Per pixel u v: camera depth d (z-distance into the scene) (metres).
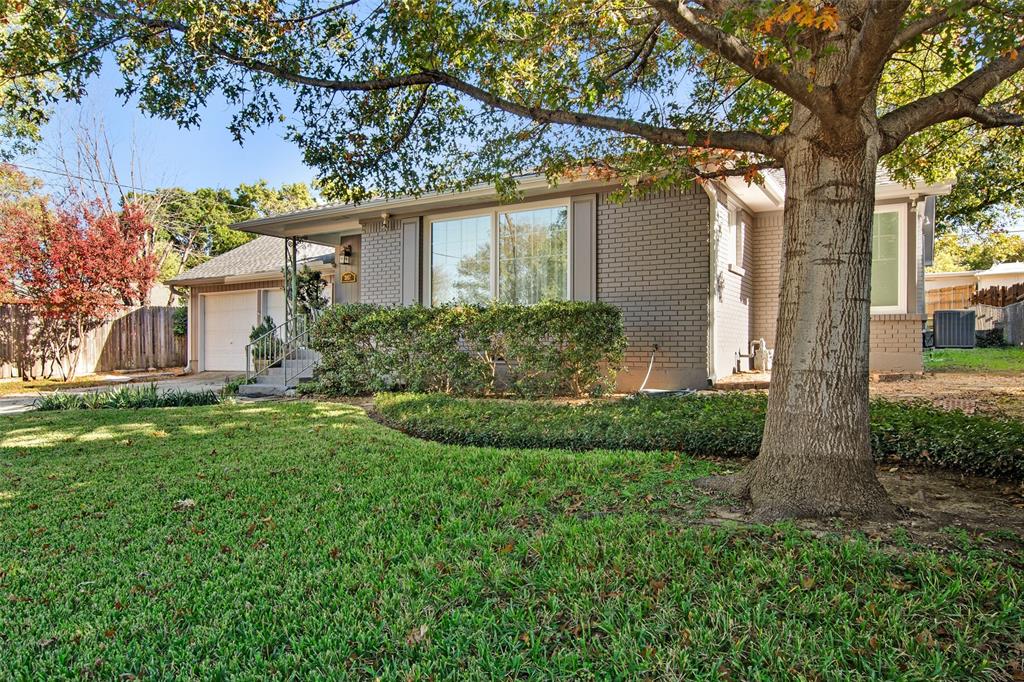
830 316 3.43
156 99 5.06
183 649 2.32
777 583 2.56
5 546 3.43
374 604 2.61
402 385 10.02
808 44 3.44
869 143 3.39
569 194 9.65
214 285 17.23
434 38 4.84
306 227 12.38
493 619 2.42
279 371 12.12
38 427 7.32
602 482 4.23
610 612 2.42
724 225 9.12
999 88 5.95
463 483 4.34
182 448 5.88
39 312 15.33
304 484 4.49
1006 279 27.30
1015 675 1.96
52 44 4.57
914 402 6.12
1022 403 6.14
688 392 8.12
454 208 10.70
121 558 3.23
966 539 2.94
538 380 8.56
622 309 9.25
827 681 1.96
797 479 3.45
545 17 5.08
